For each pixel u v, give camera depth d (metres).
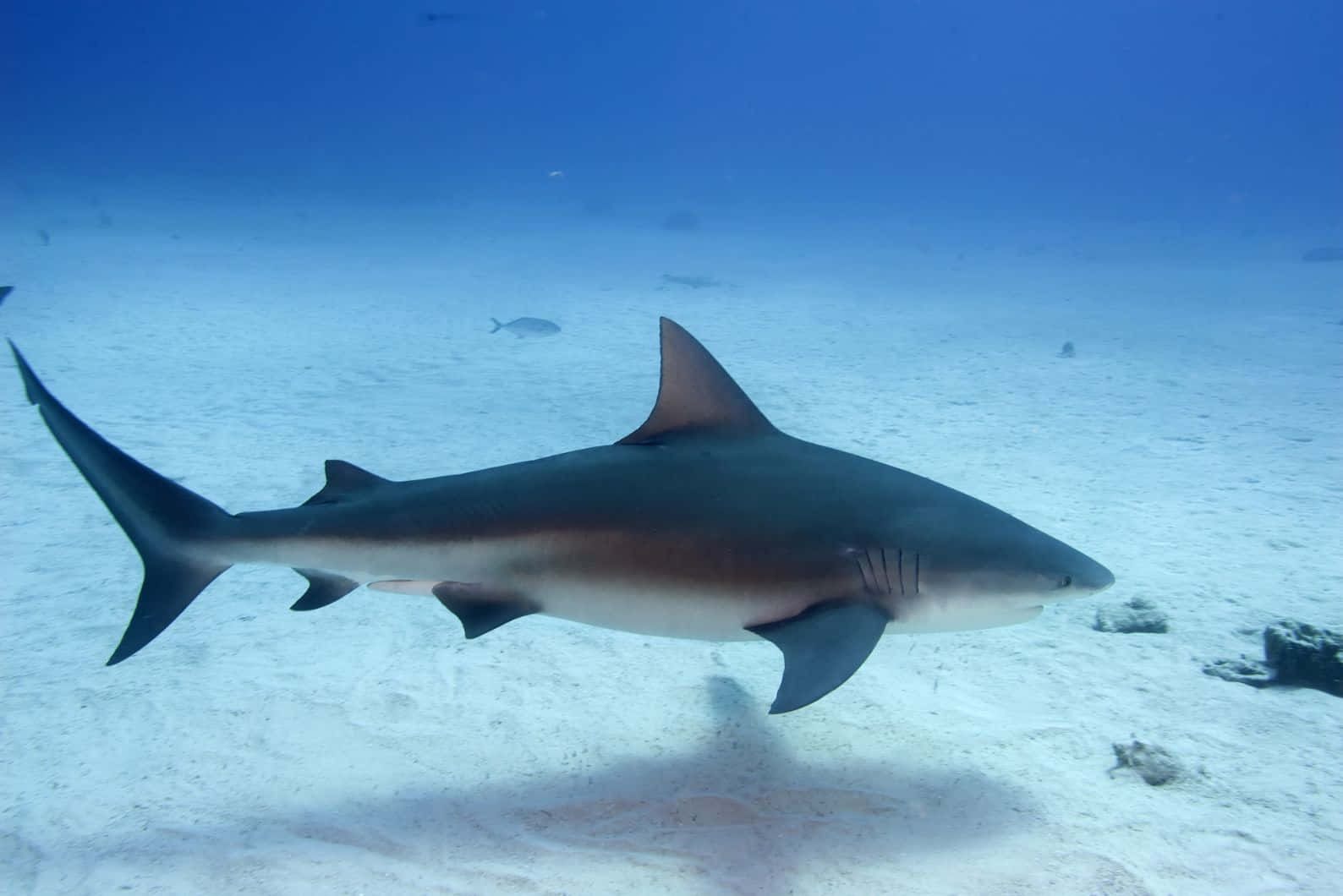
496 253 41.34
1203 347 19.81
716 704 5.18
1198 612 6.43
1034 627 6.25
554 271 35.00
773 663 5.83
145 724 5.06
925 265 39.47
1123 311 25.86
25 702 5.33
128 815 4.19
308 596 4.06
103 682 5.60
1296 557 7.55
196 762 4.67
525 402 14.70
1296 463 10.62
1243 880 3.52
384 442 11.97
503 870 3.75
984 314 25.52
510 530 3.76
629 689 5.43
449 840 3.96
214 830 4.07
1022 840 3.81
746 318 24.75
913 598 3.70
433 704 5.29
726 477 3.88
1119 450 11.47
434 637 6.31
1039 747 4.62
